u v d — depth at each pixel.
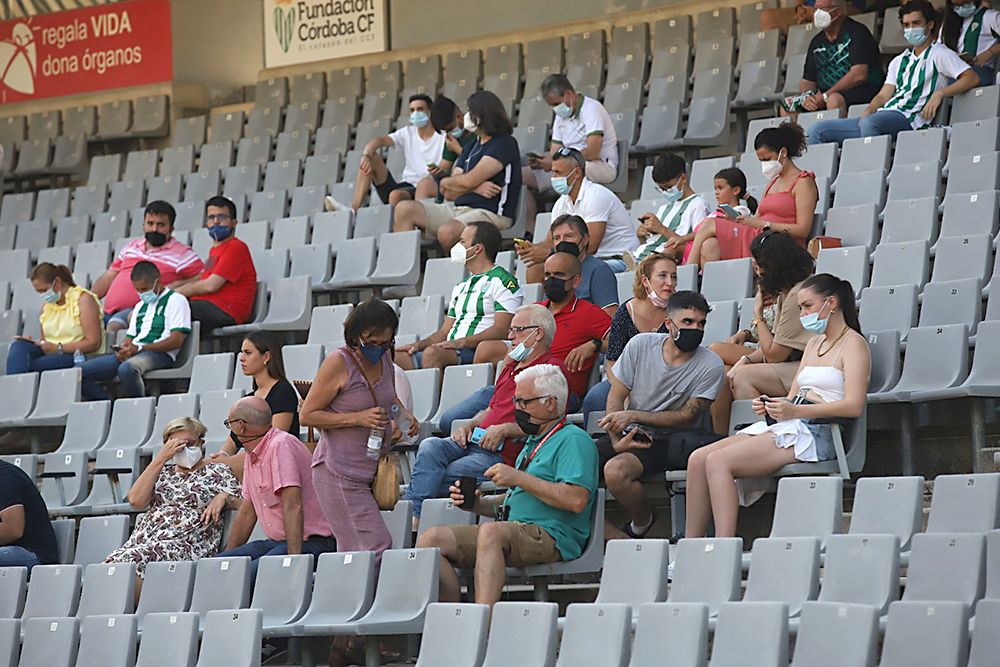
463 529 23.80
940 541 19.30
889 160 35.44
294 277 39.22
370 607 23.69
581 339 28.50
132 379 37.00
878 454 26.31
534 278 34.03
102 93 60.91
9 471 29.20
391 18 57.56
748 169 38.25
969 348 26.95
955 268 29.36
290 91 56.97
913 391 24.91
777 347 25.89
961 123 34.56
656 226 33.16
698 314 24.98
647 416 25.02
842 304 24.25
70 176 59.41
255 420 26.48
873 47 39.69
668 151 44.19
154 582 26.41
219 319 38.78
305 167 49.53
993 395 24.22
